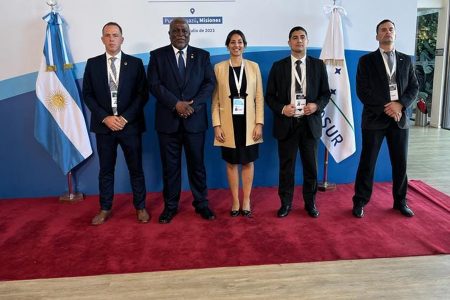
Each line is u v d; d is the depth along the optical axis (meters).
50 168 3.95
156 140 3.95
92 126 3.21
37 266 2.56
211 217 3.28
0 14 3.64
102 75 3.12
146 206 3.65
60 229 3.15
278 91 3.23
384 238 2.89
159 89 3.02
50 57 3.56
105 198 3.29
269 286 2.30
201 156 3.28
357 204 3.35
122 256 2.68
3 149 3.87
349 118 3.84
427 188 4.08
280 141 3.30
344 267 2.50
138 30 3.74
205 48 3.83
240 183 4.17
